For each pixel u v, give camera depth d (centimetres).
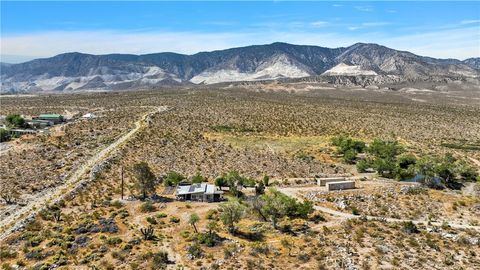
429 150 15288
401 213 8594
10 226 7844
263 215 8081
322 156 13925
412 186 10262
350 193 9675
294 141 16125
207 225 7550
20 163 12331
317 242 6744
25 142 15175
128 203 8925
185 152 13938
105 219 7856
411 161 12681
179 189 9612
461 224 7962
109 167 11719
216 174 11656
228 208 7444
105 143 14900
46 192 9912
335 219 8100
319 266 5881
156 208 8575
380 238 6975
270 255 6291
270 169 12269
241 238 7062
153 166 12181
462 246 6719
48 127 19025
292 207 8256
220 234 7200
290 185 10581
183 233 7156
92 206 8744
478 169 12525
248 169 12225
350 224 7662
